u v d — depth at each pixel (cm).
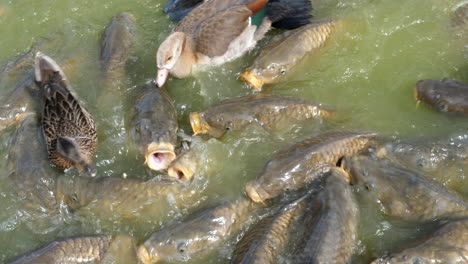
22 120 596
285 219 553
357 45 621
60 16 648
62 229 564
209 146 581
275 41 612
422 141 576
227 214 557
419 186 556
